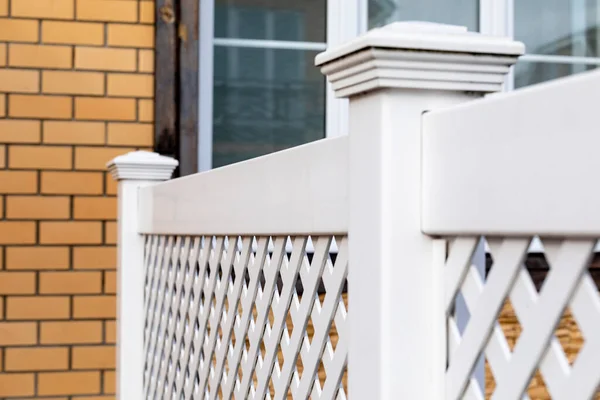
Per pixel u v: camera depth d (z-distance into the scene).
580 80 0.88
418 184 1.18
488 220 1.03
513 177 0.99
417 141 1.18
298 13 4.08
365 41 1.12
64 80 3.84
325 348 1.48
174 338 2.67
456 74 1.15
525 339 0.98
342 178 1.36
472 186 1.06
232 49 4.03
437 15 4.20
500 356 1.03
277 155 1.63
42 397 3.82
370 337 1.20
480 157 1.05
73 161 3.85
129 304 3.12
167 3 3.87
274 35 4.06
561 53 4.27
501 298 1.03
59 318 3.83
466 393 1.11
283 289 1.66
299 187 1.53
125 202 3.10
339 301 1.42
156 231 2.78
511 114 0.99
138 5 3.90
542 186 0.94
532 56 4.24
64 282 3.84
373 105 1.20
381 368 1.17
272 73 4.06
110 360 3.88
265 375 1.75
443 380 1.16
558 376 0.94
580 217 0.88
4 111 3.79
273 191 1.66
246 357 1.88
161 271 2.80
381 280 1.17
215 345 2.13
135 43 3.90
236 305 1.95
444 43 1.12
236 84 4.03
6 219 3.79
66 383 3.84
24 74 3.81
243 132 4.04
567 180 0.90
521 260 1.00
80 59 3.85
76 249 3.85
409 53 1.12
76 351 3.85
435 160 1.15
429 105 1.18
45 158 3.82
